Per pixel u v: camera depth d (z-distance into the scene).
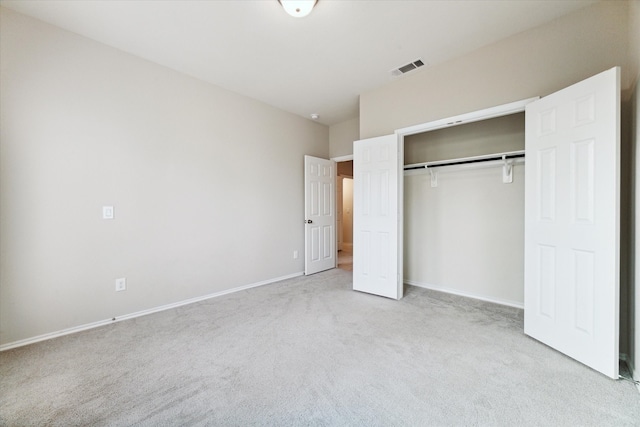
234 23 2.19
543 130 2.06
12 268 2.07
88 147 2.39
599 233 1.69
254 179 3.73
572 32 2.10
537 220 2.11
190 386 1.59
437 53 2.63
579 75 2.08
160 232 2.85
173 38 2.39
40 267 2.18
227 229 3.43
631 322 1.76
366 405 1.44
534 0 1.97
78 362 1.85
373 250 3.29
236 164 3.52
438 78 2.83
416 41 2.44
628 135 1.87
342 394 1.52
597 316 1.70
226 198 3.42
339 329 2.35
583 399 1.47
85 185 2.38
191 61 2.78
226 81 3.21
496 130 3.03
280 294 3.36
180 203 3.00
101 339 2.18
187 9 2.03
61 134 2.26
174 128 2.95
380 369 1.75
